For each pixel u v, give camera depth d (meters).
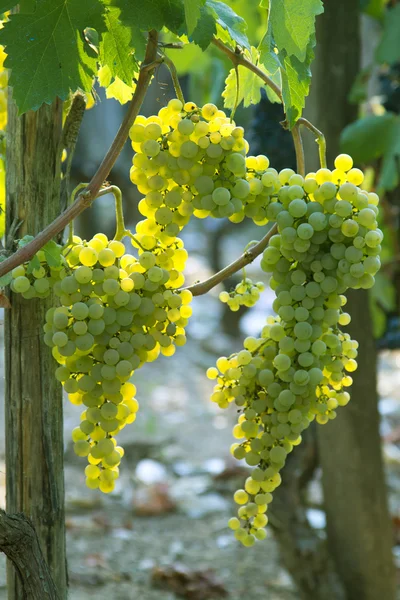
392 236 3.59
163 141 1.90
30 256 1.88
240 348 8.86
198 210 1.93
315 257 1.90
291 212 1.88
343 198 1.88
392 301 3.66
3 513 1.92
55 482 2.02
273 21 1.88
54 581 2.03
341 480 3.16
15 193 2.02
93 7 1.89
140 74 1.91
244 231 12.21
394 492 5.31
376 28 3.93
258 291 2.00
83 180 7.02
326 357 1.95
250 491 1.96
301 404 1.94
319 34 3.00
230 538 4.74
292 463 3.47
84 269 1.88
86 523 4.77
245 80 2.10
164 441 6.16
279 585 4.14
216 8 1.97
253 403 1.95
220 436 6.53
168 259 1.95
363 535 3.18
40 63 1.90
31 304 2.00
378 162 3.42
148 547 4.57
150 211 1.94
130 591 3.96
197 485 5.54
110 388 1.90
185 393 7.58
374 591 3.21
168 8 1.91
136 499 5.16
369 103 3.62
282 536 3.34
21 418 2.01
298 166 1.96
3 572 3.71
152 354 1.96
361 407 3.10
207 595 3.99
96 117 7.60
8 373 2.02
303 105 1.92
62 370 1.92
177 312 1.92
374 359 3.13
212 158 1.90
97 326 1.88
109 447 1.92
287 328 1.93
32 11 1.91
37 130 2.00
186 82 6.94
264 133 2.98
